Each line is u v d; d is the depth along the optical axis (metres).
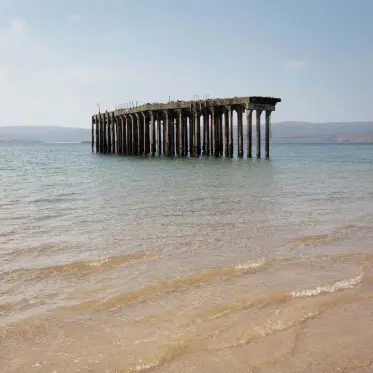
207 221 11.50
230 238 9.54
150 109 44.97
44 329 5.09
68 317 5.41
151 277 6.86
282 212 12.95
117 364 4.36
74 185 21.23
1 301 5.92
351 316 5.45
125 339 4.85
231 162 37.41
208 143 41.62
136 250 8.52
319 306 5.74
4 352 4.59
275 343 4.77
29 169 34.47
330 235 9.84
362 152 78.56
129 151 51.56
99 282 6.66
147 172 28.84
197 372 4.23
